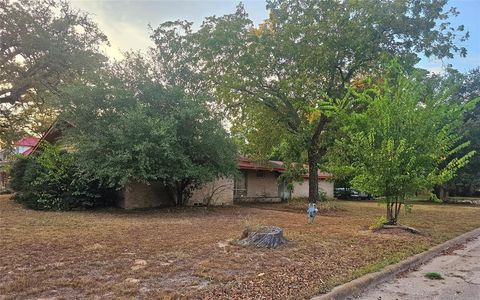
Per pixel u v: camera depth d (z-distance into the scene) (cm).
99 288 482
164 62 1806
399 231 1059
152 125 1356
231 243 800
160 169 1404
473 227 1284
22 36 2222
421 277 639
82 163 1399
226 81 1897
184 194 1795
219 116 1667
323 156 1959
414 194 1085
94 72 1633
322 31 1717
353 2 1688
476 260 786
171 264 617
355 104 1716
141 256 669
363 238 946
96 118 1464
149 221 1193
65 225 1046
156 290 480
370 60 1752
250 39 1794
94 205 1622
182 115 1446
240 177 1773
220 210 1662
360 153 1066
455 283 601
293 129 2012
